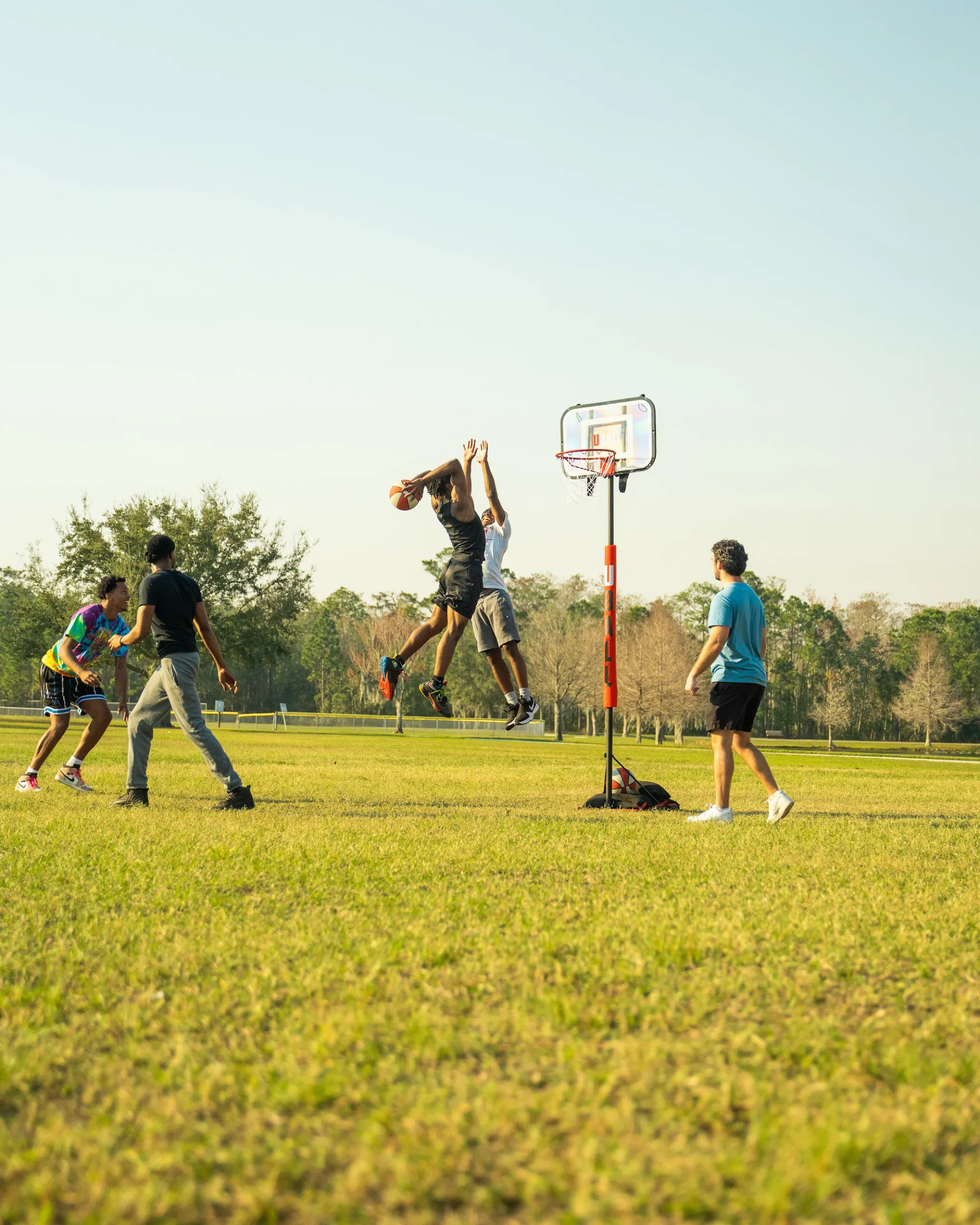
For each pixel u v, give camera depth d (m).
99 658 9.61
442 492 6.64
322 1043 2.41
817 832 6.91
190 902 4.15
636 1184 1.72
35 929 3.65
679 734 70.44
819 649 91.81
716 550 8.00
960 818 8.45
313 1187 1.75
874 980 3.07
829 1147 1.82
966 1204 1.66
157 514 50.69
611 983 2.98
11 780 10.65
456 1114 1.99
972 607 95.81
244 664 52.81
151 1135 1.93
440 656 6.67
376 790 10.64
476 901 4.17
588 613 89.06
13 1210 1.64
